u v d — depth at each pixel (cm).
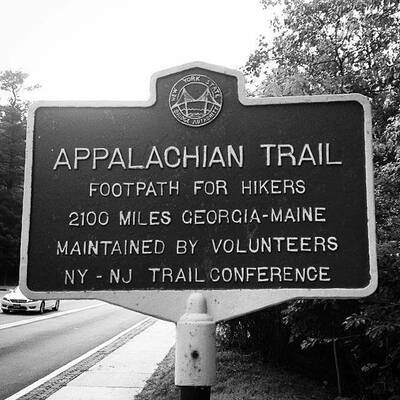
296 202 369
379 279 505
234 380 701
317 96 379
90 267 367
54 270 367
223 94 387
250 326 861
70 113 391
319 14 971
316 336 590
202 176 379
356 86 861
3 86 5216
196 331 343
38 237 372
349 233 361
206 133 384
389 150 686
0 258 4675
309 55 982
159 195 377
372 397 577
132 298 360
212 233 369
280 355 780
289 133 380
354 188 367
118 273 366
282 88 762
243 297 356
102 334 1455
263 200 371
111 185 380
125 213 375
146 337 1379
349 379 666
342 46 929
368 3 855
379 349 559
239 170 378
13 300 2052
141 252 368
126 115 389
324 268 356
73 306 2669
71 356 1073
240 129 383
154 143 385
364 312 485
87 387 768
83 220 375
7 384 807
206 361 341
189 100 387
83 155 385
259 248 364
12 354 1091
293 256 361
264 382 688
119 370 902
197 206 374
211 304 356
